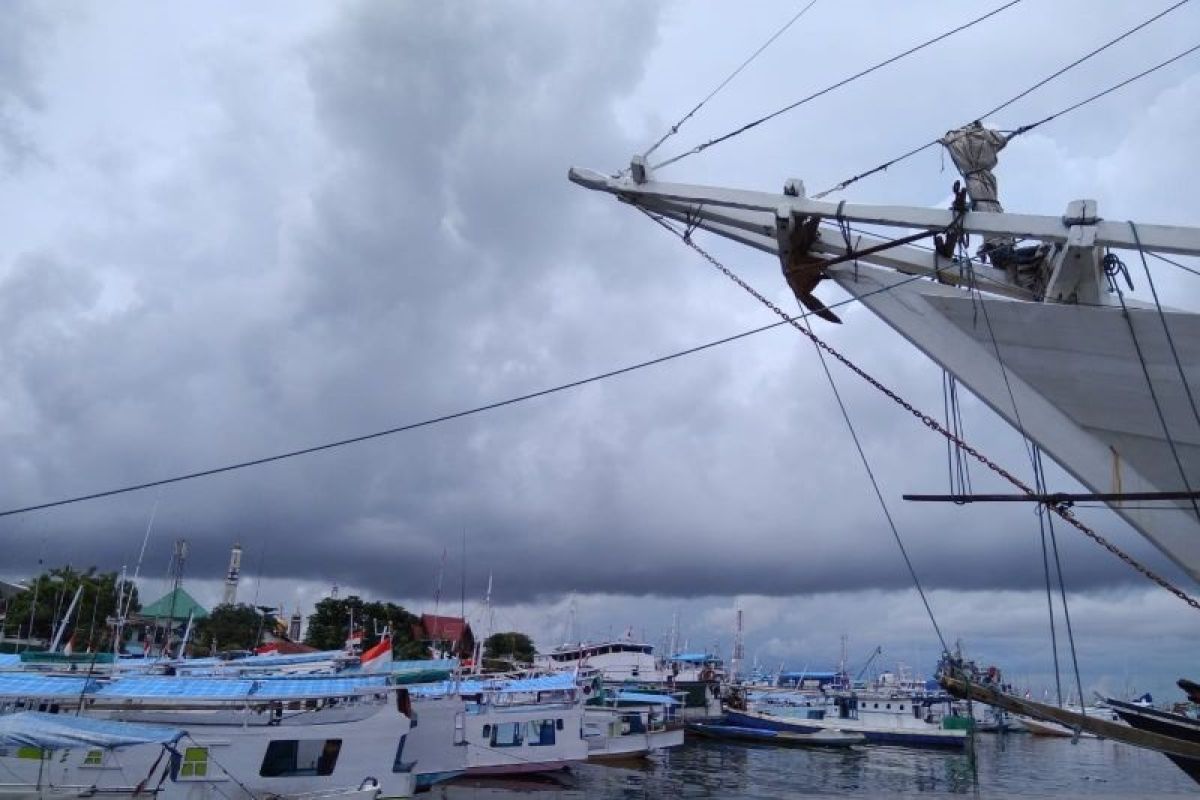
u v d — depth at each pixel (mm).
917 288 12102
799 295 13023
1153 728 24781
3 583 77188
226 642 84250
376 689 32938
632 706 66938
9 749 28188
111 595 68125
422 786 39500
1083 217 10781
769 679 119188
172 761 29172
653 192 13617
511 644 100625
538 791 42594
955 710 89062
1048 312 11281
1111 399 10945
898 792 46312
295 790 30688
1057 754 78688
